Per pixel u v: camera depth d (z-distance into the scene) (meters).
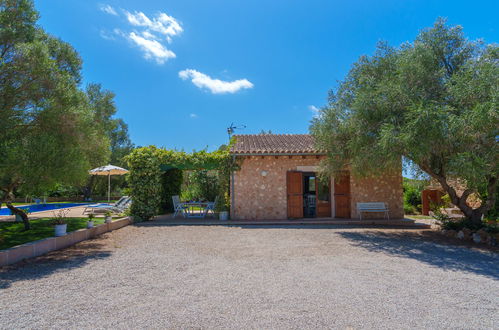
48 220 10.81
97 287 4.20
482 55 7.55
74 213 14.05
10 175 5.86
